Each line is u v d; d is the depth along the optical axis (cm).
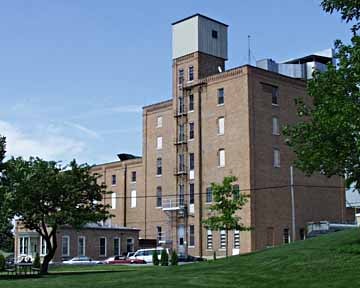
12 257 7569
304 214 6850
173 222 7369
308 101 7094
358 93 1991
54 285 2948
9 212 3681
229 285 2422
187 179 7250
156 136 7956
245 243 6347
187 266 3322
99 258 7175
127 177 8512
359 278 2142
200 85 7144
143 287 2539
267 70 6819
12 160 3994
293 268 2525
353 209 7419
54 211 4131
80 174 4194
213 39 7400
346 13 1561
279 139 6769
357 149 2033
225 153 6762
